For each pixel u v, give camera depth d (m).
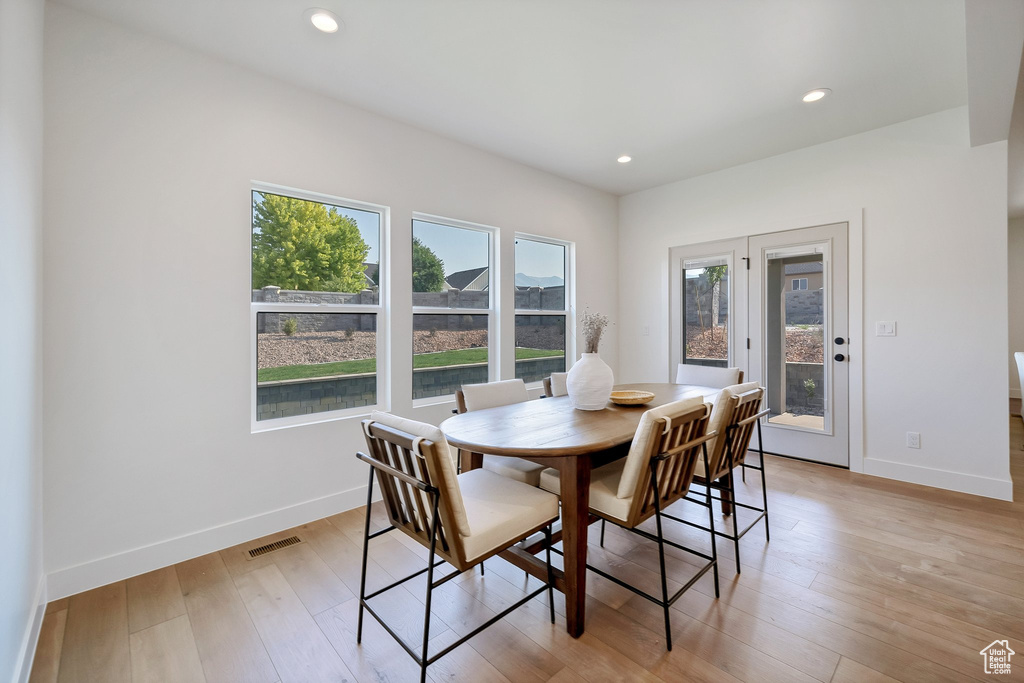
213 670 1.51
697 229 4.32
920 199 3.11
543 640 1.64
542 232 4.10
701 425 1.90
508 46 2.27
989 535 2.38
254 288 2.56
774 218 3.80
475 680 1.46
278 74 2.50
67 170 1.93
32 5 1.68
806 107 2.94
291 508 2.60
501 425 2.02
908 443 3.20
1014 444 4.05
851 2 1.96
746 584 1.97
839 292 3.48
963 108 2.94
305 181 2.64
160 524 2.17
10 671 1.33
